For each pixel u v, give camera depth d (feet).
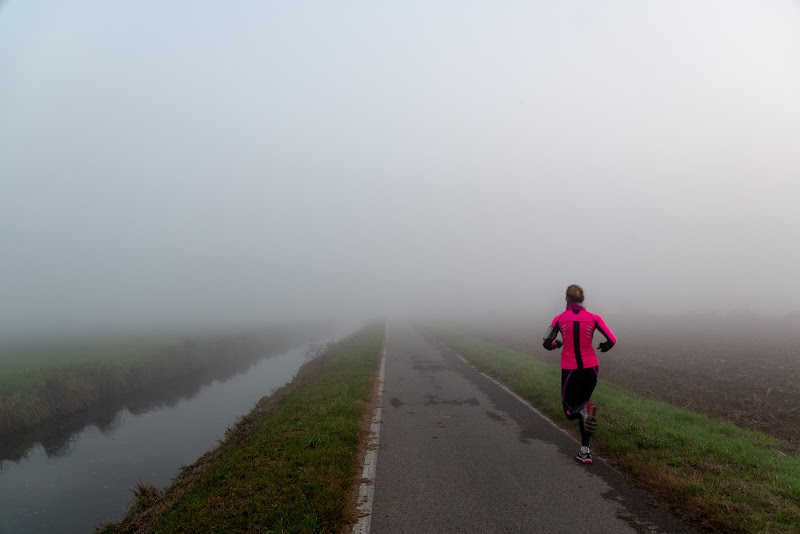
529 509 14.37
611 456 19.38
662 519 13.58
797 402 34.35
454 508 14.57
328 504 14.29
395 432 23.94
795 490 14.65
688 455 18.45
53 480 31.37
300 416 26.91
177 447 37.35
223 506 15.11
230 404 52.85
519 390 34.76
